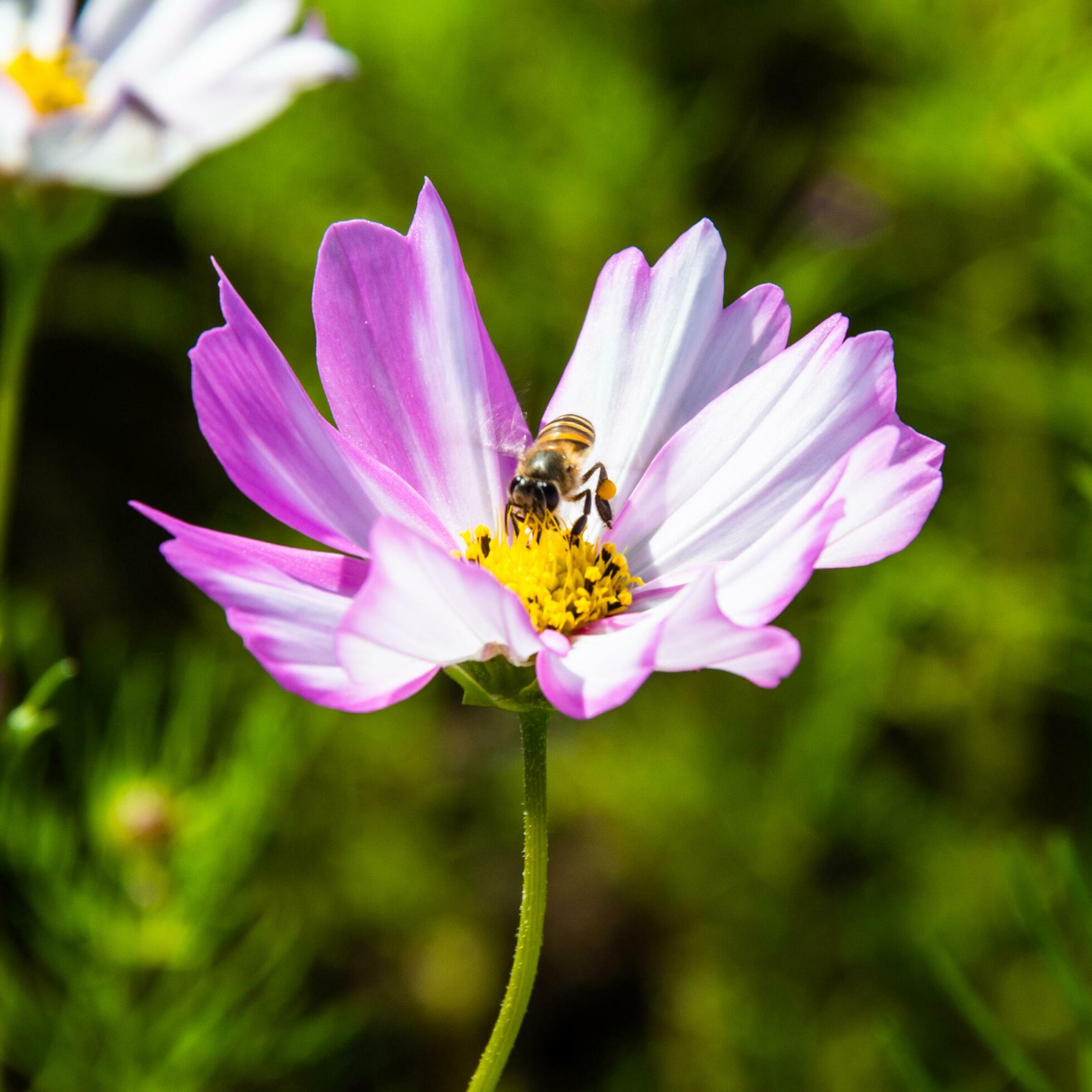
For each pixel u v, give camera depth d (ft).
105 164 1.26
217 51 1.37
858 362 1.05
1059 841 1.15
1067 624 1.38
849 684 1.45
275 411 1.01
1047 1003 1.42
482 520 1.08
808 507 1.00
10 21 1.39
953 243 1.47
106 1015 1.33
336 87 1.51
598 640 1.05
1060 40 1.42
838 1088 1.41
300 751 1.42
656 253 1.51
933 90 1.42
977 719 1.47
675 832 1.49
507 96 1.51
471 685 1.01
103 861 1.33
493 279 1.52
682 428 1.08
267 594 0.99
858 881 1.47
